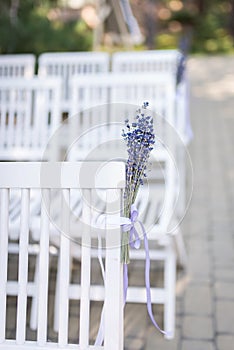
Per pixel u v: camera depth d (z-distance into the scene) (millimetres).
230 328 2191
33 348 1317
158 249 2781
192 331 2176
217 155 5461
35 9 7223
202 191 4316
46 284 1335
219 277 2711
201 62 11945
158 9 16641
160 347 2057
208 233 3391
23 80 2732
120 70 4453
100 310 2389
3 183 1334
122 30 11781
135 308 2414
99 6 9828
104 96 2779
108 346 1285
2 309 1347
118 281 1283
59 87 2707
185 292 2539
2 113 2768
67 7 10289
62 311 1325
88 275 1314
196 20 16828
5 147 2768
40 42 6715
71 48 7559
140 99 2768
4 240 1347
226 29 17078
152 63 4383
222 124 6840
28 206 1338
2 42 6406
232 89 9031
